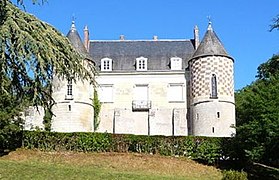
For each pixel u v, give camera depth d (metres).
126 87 56.16
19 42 17.39
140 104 55.50
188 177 29.64
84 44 58.66
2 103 29.70
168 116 55.12
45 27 18.98
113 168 30.91
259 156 28.47
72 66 19.14
